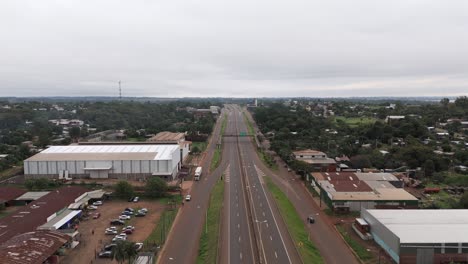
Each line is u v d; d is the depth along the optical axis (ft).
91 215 317.01
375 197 323.57
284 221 296.51
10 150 597.93
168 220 305.73
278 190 393.29
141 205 347.97
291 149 608.19
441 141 624.18
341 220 303.48
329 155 554.46
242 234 270.26
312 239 265.54
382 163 485.97
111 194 371.35
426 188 389.60
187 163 547.49
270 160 546.67
